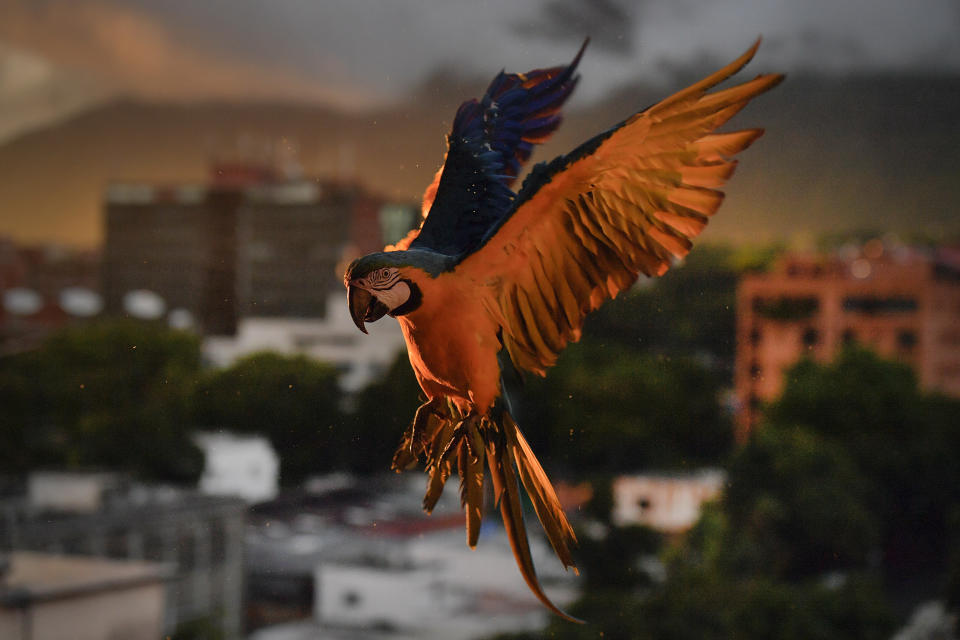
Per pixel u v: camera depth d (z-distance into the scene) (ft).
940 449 164.55
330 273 278.26
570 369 183.83
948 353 192.54
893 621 120.47
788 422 177.17
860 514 140.56
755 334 197.36
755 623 117.39
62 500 104.22
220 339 263.49
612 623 114.83
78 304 276.41
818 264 193.57
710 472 175.83
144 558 99.40
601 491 150.10
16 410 191.83
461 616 113.09
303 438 157.28
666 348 196.75
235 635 108.58
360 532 139.95
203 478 154.71
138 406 186.60
